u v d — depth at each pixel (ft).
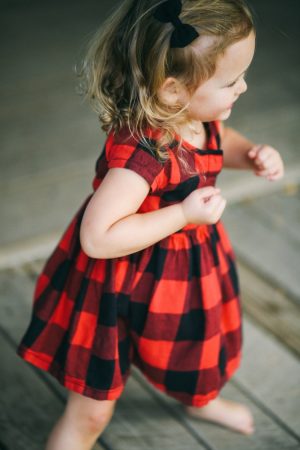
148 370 5.05
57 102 10.84
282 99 11.07
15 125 10.14
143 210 4.57
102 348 4.69
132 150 4.24
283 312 7.00
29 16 13.83
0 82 11.31
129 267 4.66
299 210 8.62
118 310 4.73
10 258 7.58
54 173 9.09
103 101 4.37
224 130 5.42
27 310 6.94
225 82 4.19
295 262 7.70
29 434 5.65
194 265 4.78
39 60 12.09
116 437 5.65
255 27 4.24
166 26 4.00
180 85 4.17
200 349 4.91
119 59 4.28
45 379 6.18
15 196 8.56
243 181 8.98
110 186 4.23
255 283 7.38
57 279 4.93
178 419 5.84
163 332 4.80
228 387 6.16
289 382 6.23
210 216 4.31
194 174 4.45
